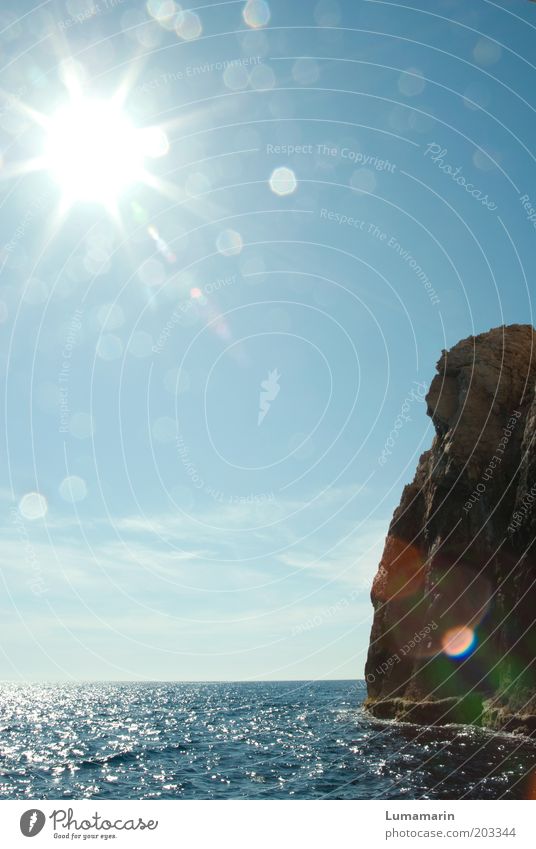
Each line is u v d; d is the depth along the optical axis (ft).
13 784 84.17
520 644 99.66
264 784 74.74
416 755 86.12
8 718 227.20
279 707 240.94
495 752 82.64
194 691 497.87
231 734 142.72
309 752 98.99
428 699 121.90
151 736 146.41
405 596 142.10
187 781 81.10
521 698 96.17
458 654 116.47
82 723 195.31
